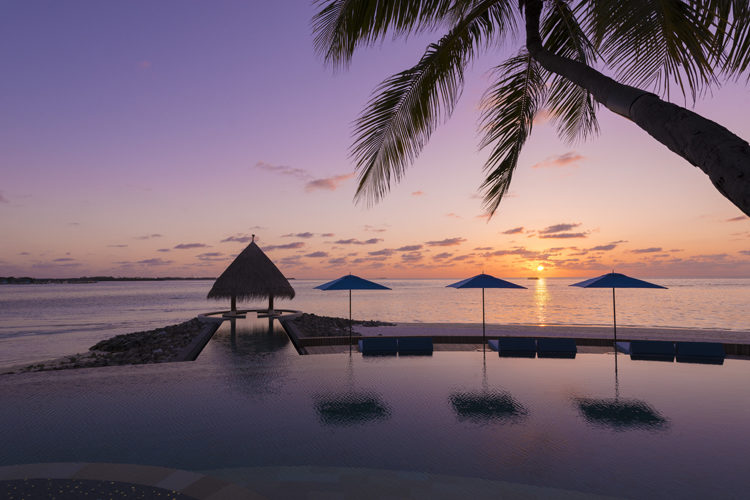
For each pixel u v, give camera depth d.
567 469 4.94
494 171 5.93
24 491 3.65
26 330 30.09
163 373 9.78
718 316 36.12
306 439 5.87
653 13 3.63
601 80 3.07
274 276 22.41
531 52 3.93
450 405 7.37
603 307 49.44
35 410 7.09
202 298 94.56
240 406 7.33
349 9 4.33
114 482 3.84
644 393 8.03
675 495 4.35
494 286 11.70
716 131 2.07
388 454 5.37
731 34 3.24
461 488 4.45
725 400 7.62
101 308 58.12
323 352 12.78
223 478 4.71
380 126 4.89
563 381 8.95
